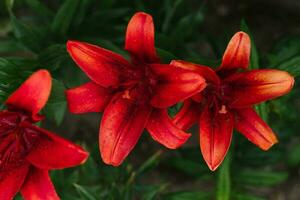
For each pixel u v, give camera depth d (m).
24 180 1.03
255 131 1.06
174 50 1.29
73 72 1.24
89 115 1.49
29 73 1.13
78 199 1.26
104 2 1.33
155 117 1.04
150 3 1.37
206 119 1.05
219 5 1.57
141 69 1.05
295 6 1.55
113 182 1.27
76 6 1.23
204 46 1.53
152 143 1.48
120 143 1.03
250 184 1.34
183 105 1.07
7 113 1.02
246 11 1.57
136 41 1.02
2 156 1.04
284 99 1.24
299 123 1.38
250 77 1.04
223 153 1.04
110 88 1.04
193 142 1.50
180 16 1.36
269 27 1.57
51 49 1.16
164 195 1.31
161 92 1.03
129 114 1.04
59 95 1.08
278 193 1.52
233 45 1.02
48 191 1.01
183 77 1.00
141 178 1.49
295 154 1.42
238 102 1.05
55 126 1.47
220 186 1.23
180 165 1.35
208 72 1.02
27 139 1.05
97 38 1.28
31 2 1.28
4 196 1.02
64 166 0.99
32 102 1.00
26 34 1.22
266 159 1.39
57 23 1.22
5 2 1.37
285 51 1.35
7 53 1.48
